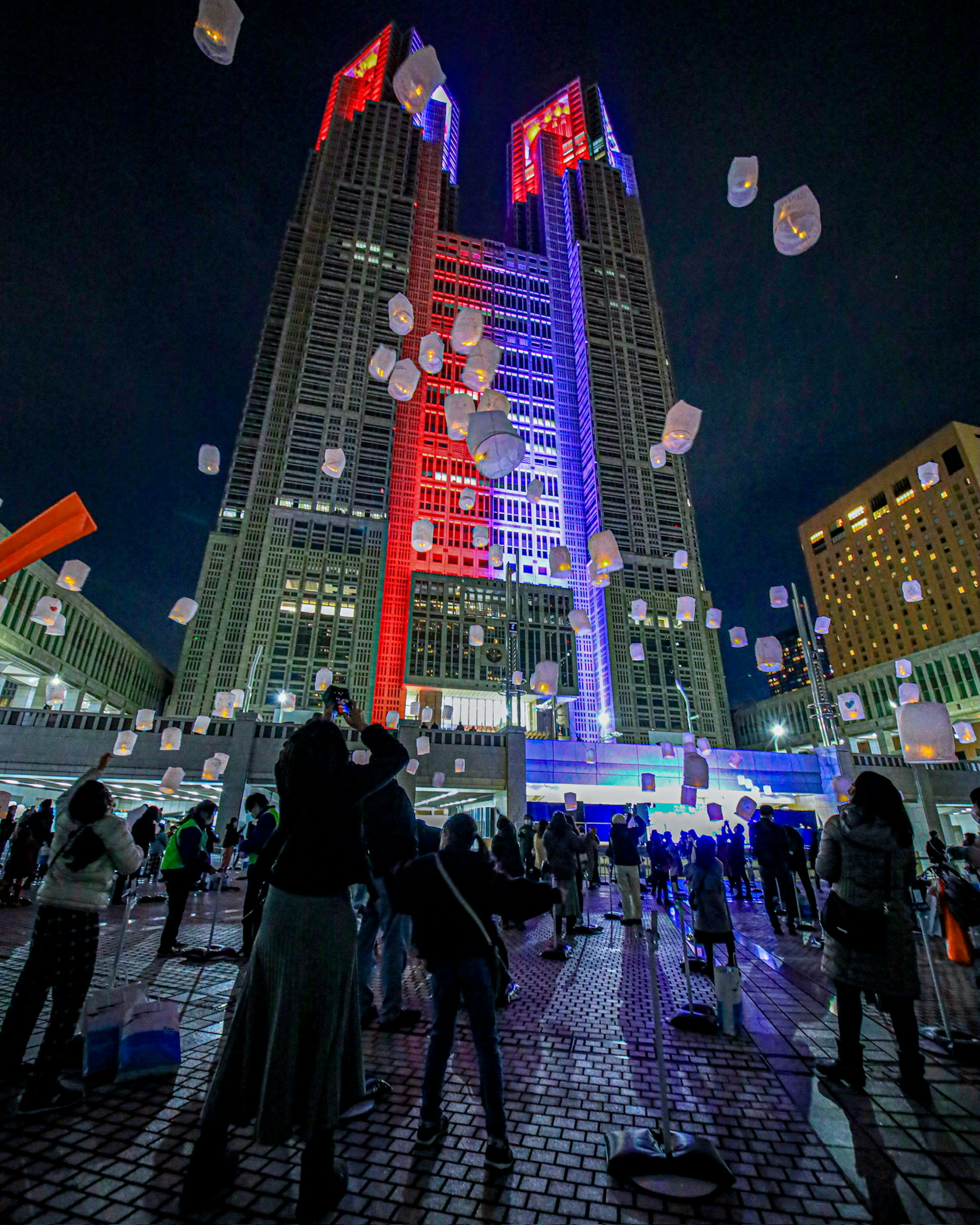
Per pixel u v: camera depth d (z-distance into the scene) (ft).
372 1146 10.80
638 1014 19.39
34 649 185.78
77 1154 10.19
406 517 310.45
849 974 13.84
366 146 378.73
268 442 302.66
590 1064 15.12
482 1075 10.55
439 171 414.62
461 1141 11.07
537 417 368.89
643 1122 11.96
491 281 394.73
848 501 361.71
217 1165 8.73
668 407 375.45
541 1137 11.28
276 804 104.63
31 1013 13.30
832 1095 13.33
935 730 20.18
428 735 116.26
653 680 299.58
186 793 123.85
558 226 433.89
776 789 143.95
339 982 8.96
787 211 15.21
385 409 316.60
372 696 259.19
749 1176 10.04
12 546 12.82
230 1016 17.83
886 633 332.39
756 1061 15.40
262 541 284.41
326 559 277.23
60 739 102.58
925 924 31.99
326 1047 8.65
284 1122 8.14
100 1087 13.01
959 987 23.38
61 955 12.21
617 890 58.85
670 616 316.40
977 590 289.53
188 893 26.32
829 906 14.47
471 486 333.21
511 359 378.32
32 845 40.24
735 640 53.31
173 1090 12.89
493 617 290.15
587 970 25.70
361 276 342.03
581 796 136.46
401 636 281.33
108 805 13.24
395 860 17.71
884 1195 9.50
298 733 10.22
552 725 143.74
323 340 321.52
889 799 14.32
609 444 354.33
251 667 249.96
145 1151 10.37
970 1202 9.33
